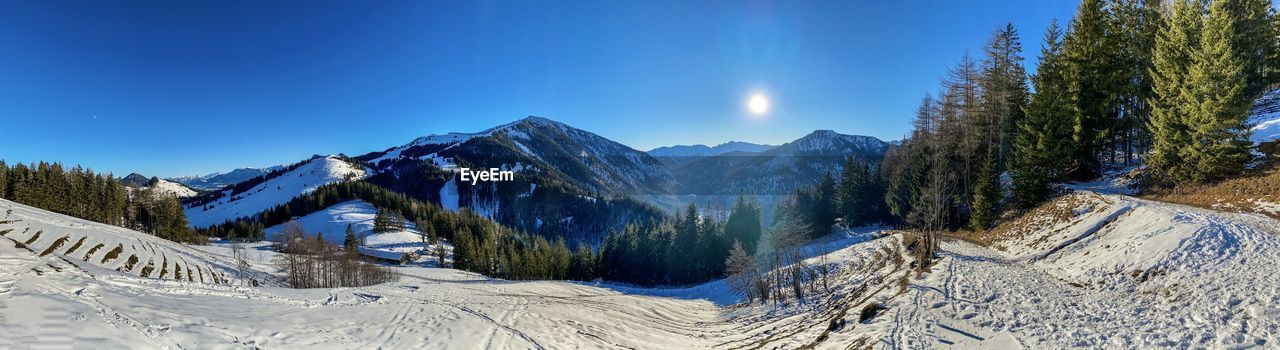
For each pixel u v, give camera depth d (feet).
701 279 263.29
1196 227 69.72
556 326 82.12
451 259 394.32
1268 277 50.06
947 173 160.25
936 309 67.05
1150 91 138.10
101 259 146.00
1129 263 69.41
